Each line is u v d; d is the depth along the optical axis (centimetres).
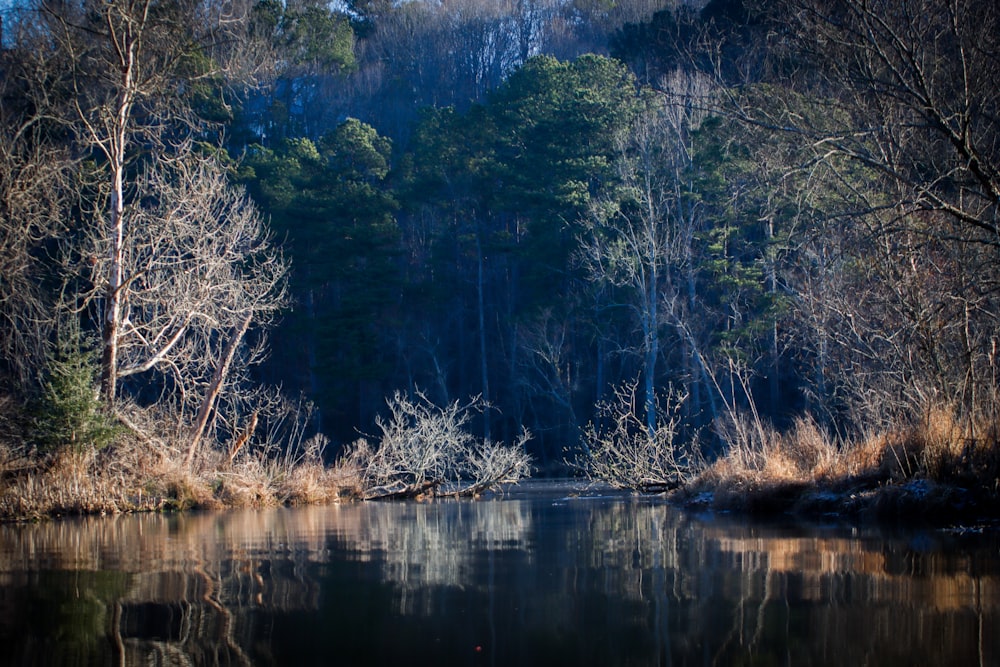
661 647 519
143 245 2053
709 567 775
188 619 605
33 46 2317
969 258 1302
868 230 1382
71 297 2602
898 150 1332
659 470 2114
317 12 6069
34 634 567
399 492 2172
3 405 1712
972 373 1212
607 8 6681
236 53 3475
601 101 4175
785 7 1509
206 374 2639
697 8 4072
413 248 5228
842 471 1320
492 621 590
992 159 1268
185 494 1820
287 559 892
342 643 539
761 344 3591
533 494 2142
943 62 1312
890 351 1455
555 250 4291
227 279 2183
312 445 2531
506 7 7238
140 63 2183
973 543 873
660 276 4050
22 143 2259
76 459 1712
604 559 842
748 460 1578
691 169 3734
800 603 618
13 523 1481
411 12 7175
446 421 3078
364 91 6494
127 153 3034
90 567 852
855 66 1338
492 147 4834
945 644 509
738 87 1777
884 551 838
